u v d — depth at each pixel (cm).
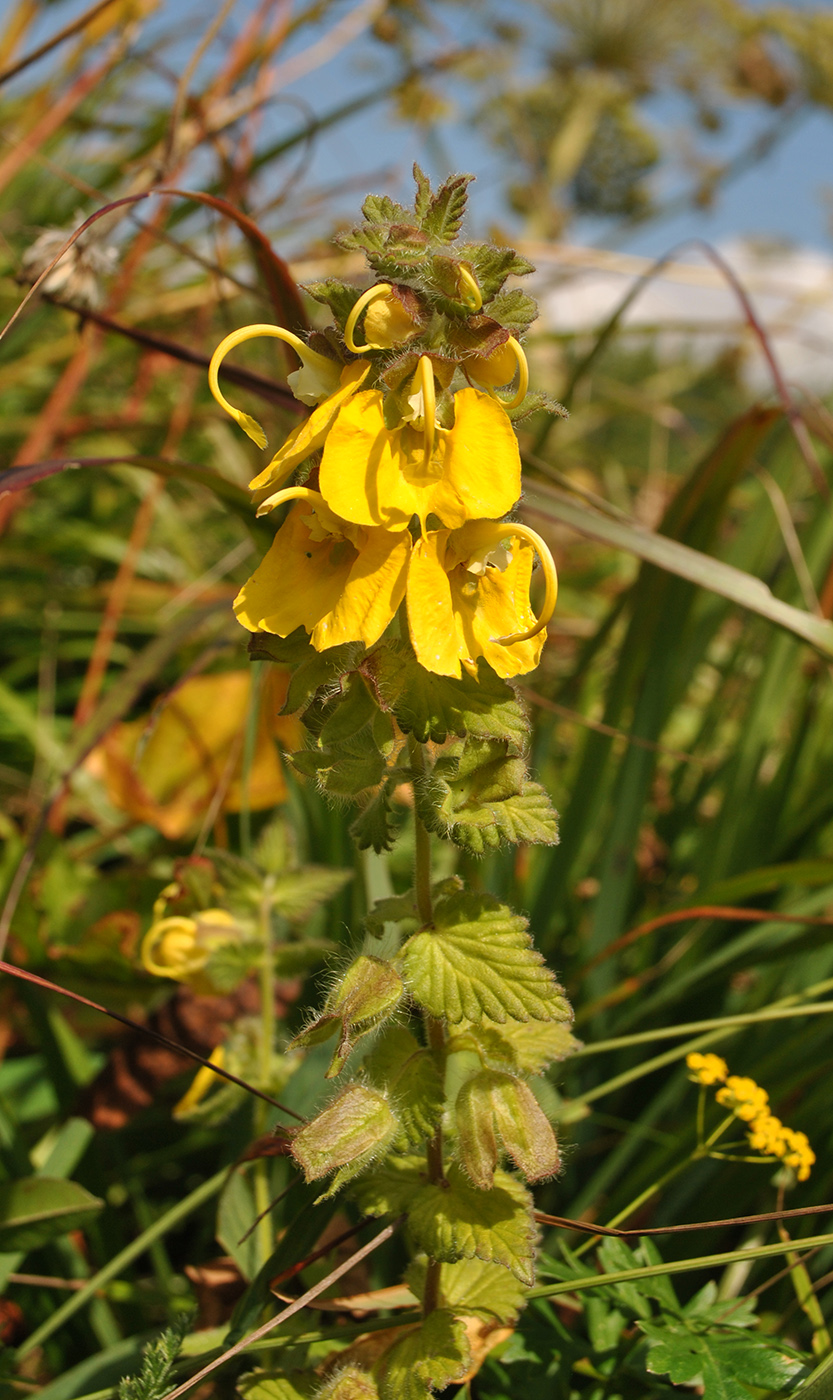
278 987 27
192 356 25
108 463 22
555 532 55
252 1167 23
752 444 29
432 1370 18
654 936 30
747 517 36
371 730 17
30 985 25
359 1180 19
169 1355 18
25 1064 29
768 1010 23
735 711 42
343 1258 22
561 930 31
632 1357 20
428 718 17
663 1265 19
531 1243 18
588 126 70
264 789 32
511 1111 17
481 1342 20
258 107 36
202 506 53
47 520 50
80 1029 29
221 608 27
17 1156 24
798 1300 22
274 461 16
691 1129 25
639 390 78
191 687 34
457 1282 19
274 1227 23
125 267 34
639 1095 28
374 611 16
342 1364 19
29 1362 24
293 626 16
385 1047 18
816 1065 25
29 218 42
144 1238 22
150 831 37
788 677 32
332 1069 16
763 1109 22
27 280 26
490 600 17
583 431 71
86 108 47
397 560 16
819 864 25
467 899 18
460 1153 17
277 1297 20
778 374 28
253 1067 23
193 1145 27
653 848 36
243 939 23
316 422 16
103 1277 22
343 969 21
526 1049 19
